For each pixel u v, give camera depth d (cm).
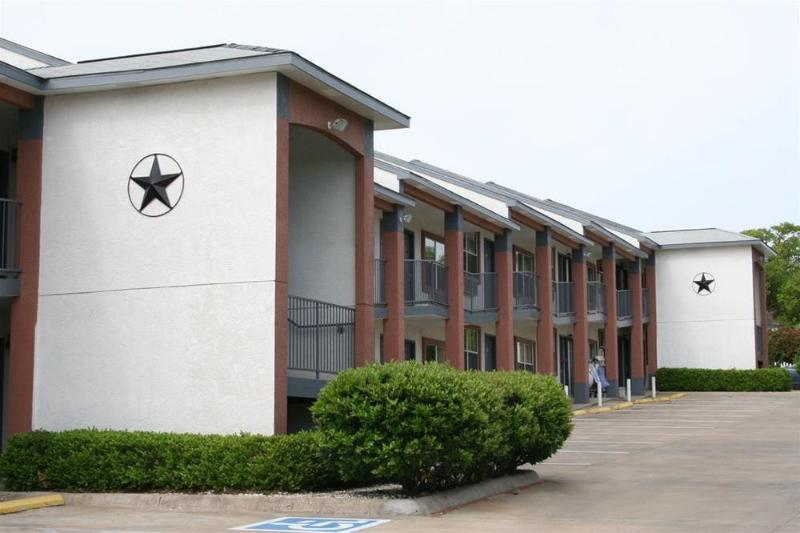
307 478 1440
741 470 1762
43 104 1727
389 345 2512
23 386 1688
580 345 3731
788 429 2617
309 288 1894
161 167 1652
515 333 3703
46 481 1546
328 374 1855
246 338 1573
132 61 1808
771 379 4475
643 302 4653
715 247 4681
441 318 2852
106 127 1689
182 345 1609
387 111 1875
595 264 4497
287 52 1571
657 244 4678
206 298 1603
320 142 1897
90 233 1681
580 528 1198
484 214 2980
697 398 4106
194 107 1642
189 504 1422
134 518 1326
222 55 1666
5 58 1922
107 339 1653
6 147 1903
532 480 1623
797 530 1152
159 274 1634
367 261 1875
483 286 3188
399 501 1320
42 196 1714
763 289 5009
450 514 1319
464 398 1341
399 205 2539
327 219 1897
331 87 1684
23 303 1700
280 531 1191
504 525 1225
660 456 2012
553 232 3562
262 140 1596
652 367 4653
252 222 1590
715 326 4666
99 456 1516
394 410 1306
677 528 1188
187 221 1627
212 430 1577
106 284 1664
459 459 1343
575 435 2530
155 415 1612
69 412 1661
